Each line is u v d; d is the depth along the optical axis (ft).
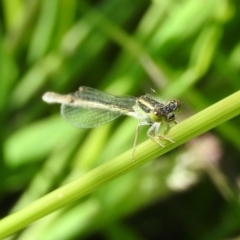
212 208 0.74
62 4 0.73
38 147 0.71
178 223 0.75
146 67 0.68
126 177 0.68
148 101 0.55
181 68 0.71
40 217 0.45
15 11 0.76
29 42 0.77
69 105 0.56
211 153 0.67
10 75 0.75
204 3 0.70
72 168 0.70
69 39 0.76
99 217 0.67
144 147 0.45
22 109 0.76
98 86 0.74
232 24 0.72
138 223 0.75
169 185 0.68
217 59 0.69
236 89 0.70
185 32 0.70
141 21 0.75
